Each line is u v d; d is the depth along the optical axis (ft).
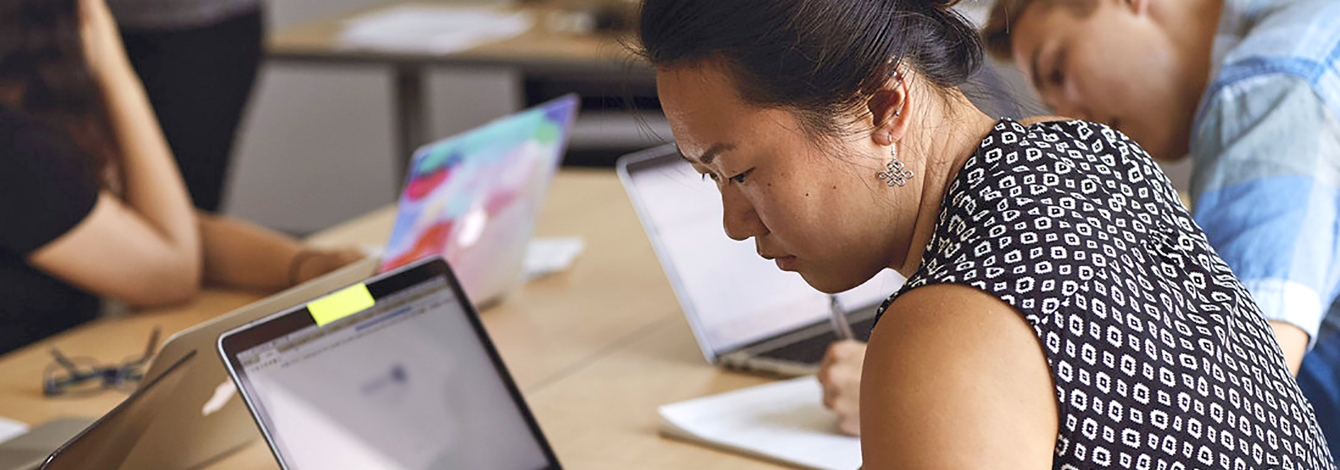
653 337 6.04
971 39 3.17
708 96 3.00
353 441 4.09
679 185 5.76
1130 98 5.14
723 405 5.12
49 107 7.02
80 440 3.76
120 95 7.23
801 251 3.19
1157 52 5.05
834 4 2.89
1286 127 4.54
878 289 5.88
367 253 7.16
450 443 4.31
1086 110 5.23
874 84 2.96
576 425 5.09
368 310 4.33
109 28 7.34
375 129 17.57
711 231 5.75
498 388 4.52
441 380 4.39
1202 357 2.89
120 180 7.09
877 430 2.71
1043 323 2.73
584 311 6.41
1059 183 2.99
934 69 3.09
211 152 12.50
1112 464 2.77
